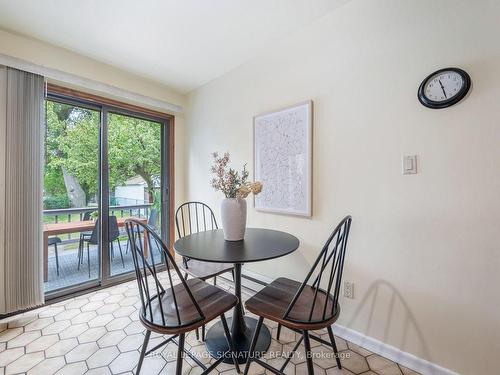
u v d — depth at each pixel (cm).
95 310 206
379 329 151
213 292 147
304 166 187
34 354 153
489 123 115
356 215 161
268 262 219
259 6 165
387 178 147
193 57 230
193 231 307
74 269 256
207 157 286
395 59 143
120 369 141
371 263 155
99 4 162
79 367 142
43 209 206
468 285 122
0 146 185
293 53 196
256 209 224
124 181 276
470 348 122
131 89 261
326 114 175
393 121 145
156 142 307
